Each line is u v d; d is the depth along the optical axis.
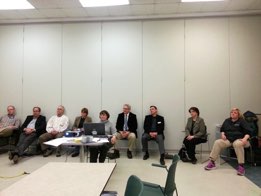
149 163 4.61
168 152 5.44
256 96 5.30
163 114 5.48
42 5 4.97
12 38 5.85
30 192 1.36
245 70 5.34
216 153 4.22
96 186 1.46
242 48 5.36
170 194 1.92
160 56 5.54
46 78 5.75
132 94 5.57
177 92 5.47
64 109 5.69
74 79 5.70
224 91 5.37
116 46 5.64
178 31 5.51
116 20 5.65
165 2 4.81
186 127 5.00
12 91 5.81
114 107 5.61
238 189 3.24
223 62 5.39
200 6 5.01
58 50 5.75
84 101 5.67
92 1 4.80
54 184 1.49
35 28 5.80
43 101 5.74
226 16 5.40
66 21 5.72
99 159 3.80
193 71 5.45
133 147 5.18
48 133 5.25
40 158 4.95
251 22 5.35
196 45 5.46
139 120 5.54
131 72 5.59
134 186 1.40
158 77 5.52
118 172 4.00
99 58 5.66
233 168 4.27
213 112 5.38
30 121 5.55
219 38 5.41
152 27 5.57
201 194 3.08
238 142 4.01
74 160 4.77
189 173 3.97
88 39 5.70
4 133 5.10
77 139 3.36
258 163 4.41
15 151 4.64
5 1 4.79
